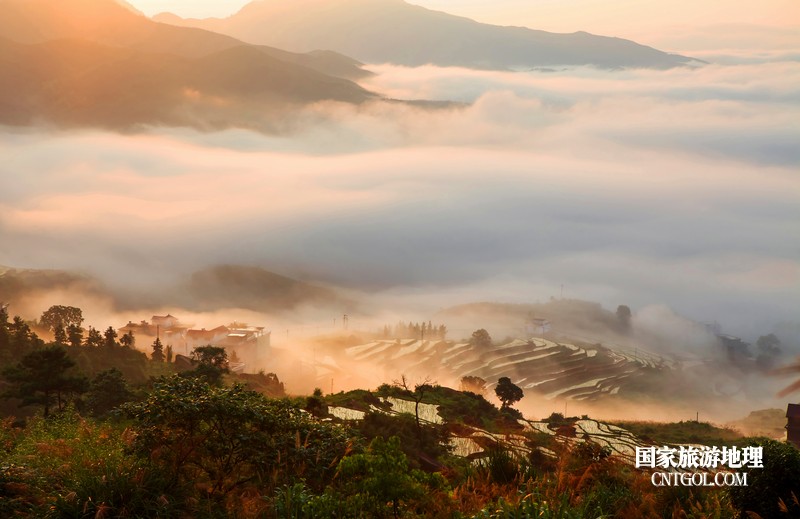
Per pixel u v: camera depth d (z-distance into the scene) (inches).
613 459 553.9
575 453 565.9
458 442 1179.3
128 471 423.2
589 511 418.0
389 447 437.7
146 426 473.1
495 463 518.3
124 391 2004.2
